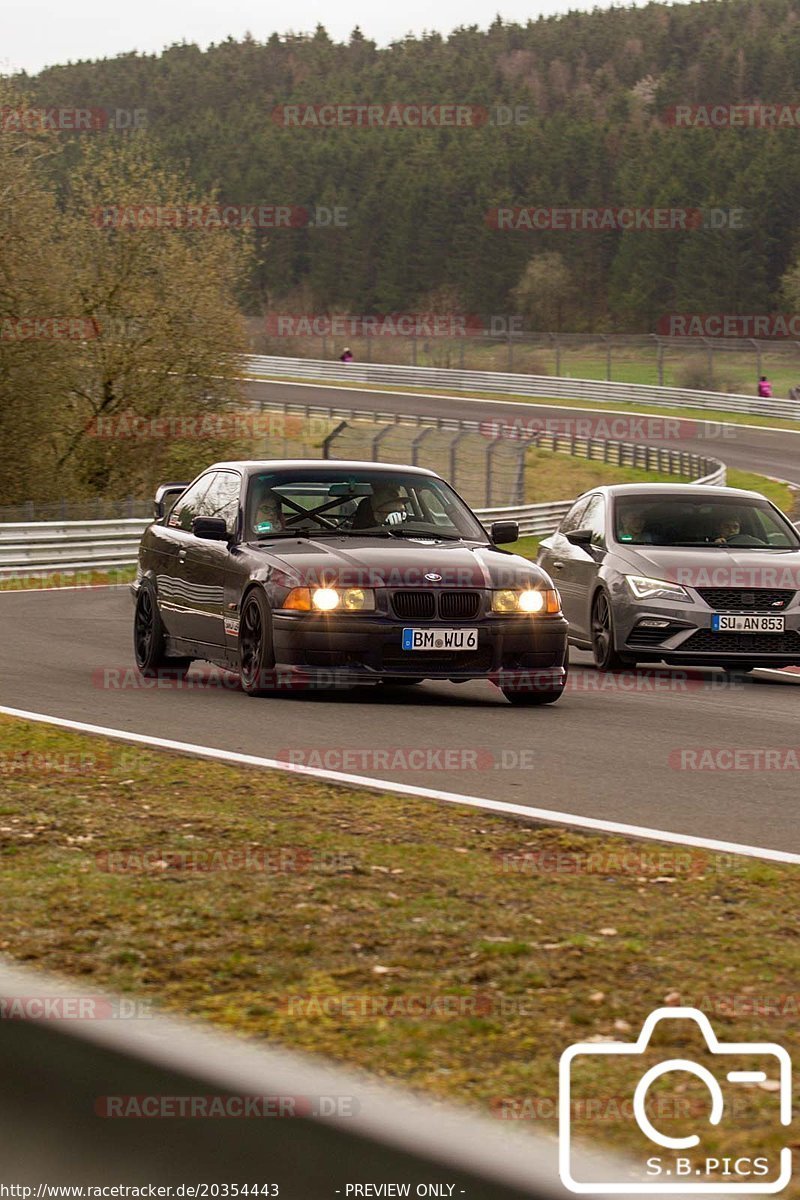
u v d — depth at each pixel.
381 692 38.25
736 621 42.84
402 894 17.16
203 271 146.38
